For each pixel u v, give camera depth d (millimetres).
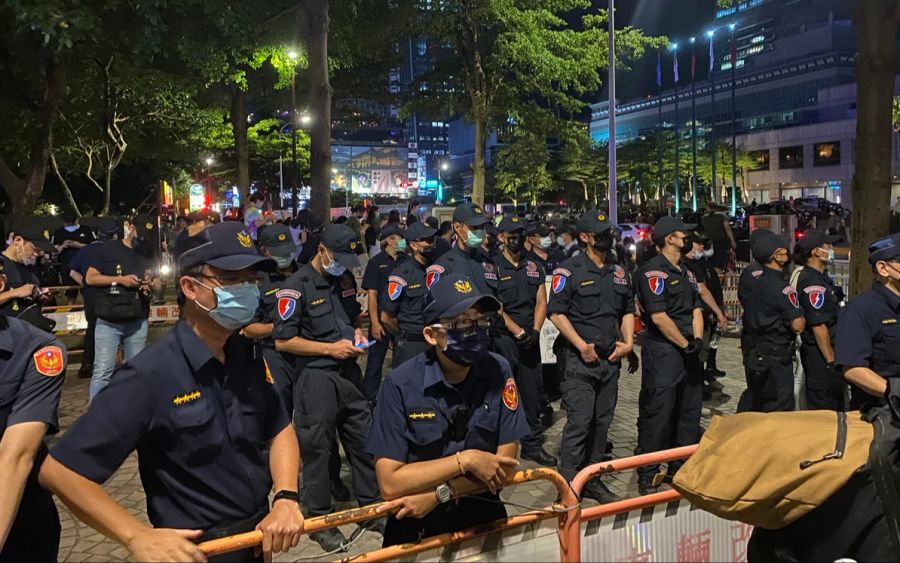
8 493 2299
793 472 2336
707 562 2965
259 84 29453
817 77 82188
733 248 12852
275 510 2195
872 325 3605
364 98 30828
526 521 2510
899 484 2295
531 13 23859
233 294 2119
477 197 26078
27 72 13086
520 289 5891
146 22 11500
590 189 77188
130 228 7039
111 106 21141
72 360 10008
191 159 32938
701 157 70000
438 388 2521
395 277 5934
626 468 2844
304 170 50062
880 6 7570
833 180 74312
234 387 2238
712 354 7926
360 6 17469
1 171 13000
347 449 4598
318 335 4535
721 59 109312
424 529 2584
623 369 9398
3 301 4922
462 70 26297
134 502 4980
